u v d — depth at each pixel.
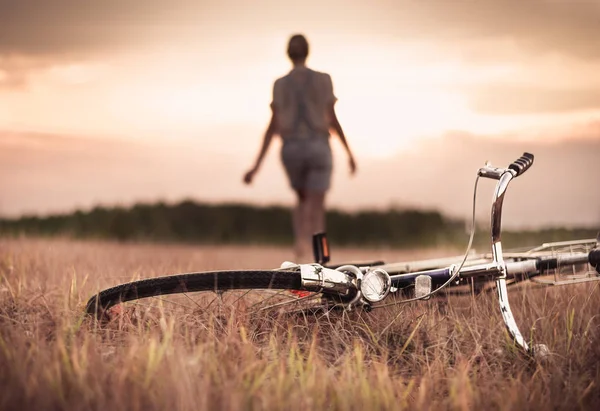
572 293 3.80
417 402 2.61
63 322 2.99
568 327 3.26
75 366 2.54
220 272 3.10
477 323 3.39
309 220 8.38
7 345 2.76
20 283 4.03
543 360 2.94
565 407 2.63
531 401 2.64
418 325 3.17
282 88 8.16
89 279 4.36
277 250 12.88
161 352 2.62
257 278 3.09
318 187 8.23
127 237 12.43
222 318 3.23
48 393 2.38
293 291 3.34
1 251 5.59
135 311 3.29
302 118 8.18
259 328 3.24
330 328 3.23
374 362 2.83
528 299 3.68
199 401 2.41
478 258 3.99
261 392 2.53
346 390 2.58
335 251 12.52
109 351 2.89
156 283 3.11
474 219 3.27
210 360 2.70
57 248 6.48
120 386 2.41
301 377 2.62
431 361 3.07
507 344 3.10
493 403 2.65
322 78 8.16
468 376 2.87
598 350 3.07
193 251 9.30
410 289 3.45
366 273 3.15
